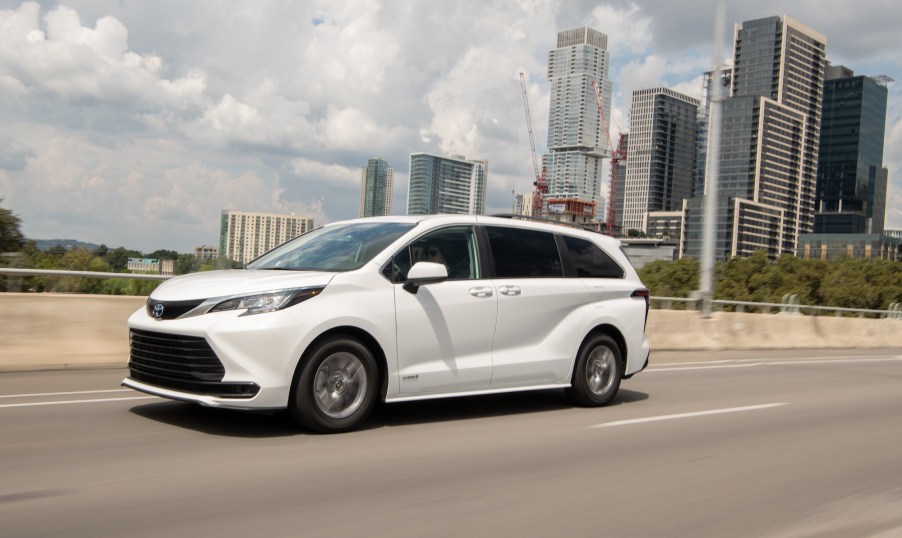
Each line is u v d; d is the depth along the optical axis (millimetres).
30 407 7105
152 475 4969
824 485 5492
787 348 20531
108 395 7836
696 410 8578
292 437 6125
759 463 6070
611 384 8461
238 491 4695
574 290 8039
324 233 7508
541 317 7695
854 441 7176
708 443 6762
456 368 6965
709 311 18188
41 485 4695
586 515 4531
